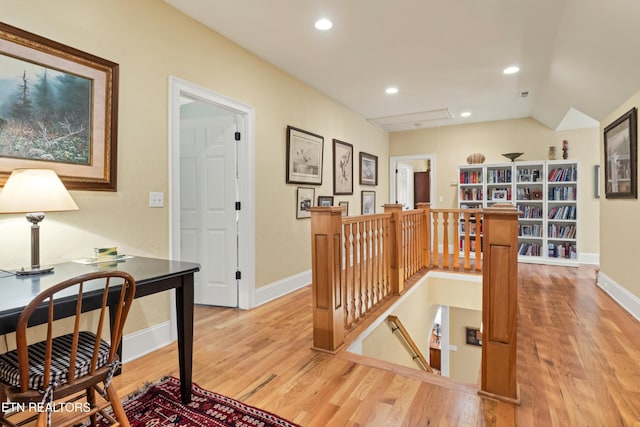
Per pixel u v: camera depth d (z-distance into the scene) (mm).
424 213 4859
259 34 3102
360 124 5934
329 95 4859
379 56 3570
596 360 2289
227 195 3490
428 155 6949
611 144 3877
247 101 3404
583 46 3016
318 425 1640
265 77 3658
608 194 3957
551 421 1650
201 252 3584
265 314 3281
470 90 4660
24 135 1830
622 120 3492
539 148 6062
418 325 4309
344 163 5344
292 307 3498
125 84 2326
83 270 1753
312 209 2455
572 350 2445
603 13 2465
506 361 1825
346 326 2762
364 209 6094
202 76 2912
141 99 2432
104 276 1285
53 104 1948
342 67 3855
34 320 1275
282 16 2809
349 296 2920
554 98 4637
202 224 3576
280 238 3900
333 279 2430
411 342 3686
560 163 5625
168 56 2625
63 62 1989
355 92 4723
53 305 1277
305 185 4352
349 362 2287
